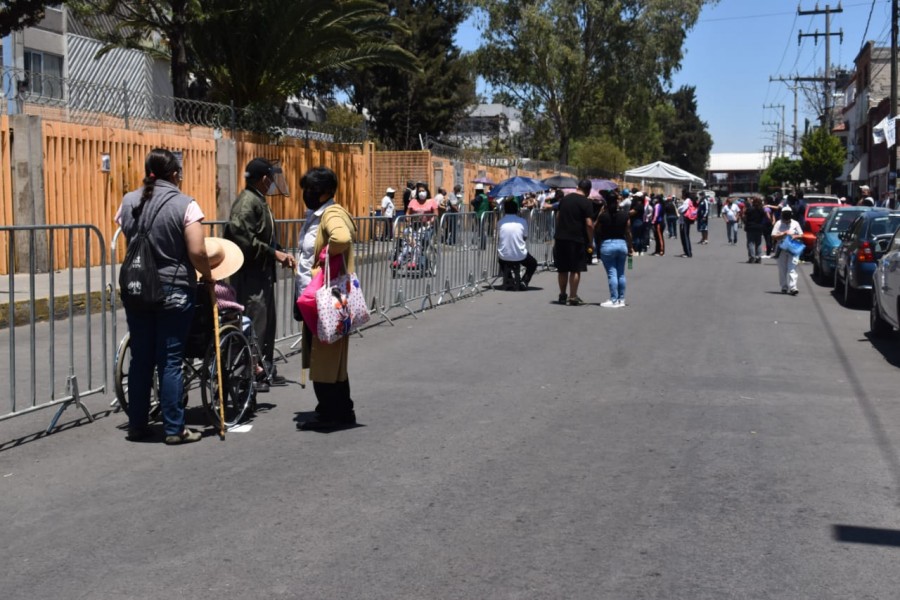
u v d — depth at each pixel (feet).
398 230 44.29
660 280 66.28
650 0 142.41
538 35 141.49
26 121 50.19
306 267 26.35
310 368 24.08
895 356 35.76
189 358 25.08
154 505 18.25
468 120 202.69
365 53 76.28
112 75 95.66
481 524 17.13
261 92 74.84
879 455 21.88
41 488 19.39
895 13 102.06
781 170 289.74
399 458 21.48
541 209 74.02
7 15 48.67
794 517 17.57
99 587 14.43
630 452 22.04
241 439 23.34
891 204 100.58
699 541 16.33
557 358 34.45
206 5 69.67
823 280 65.31
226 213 66.49
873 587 14.44
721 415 25.82
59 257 31.22
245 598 13.99
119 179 57.21
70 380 24.70
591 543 16.20
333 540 16.33
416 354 35.29
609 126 157.99
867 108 185.57
